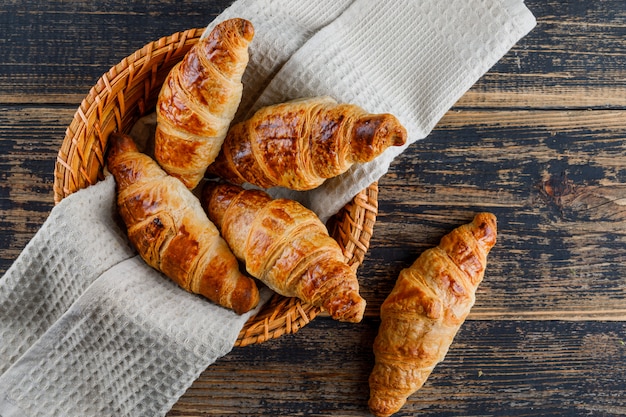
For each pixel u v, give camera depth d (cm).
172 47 52
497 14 55
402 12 55
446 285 58
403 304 58
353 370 61
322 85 53
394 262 61
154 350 51
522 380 62
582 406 63
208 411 61
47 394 52
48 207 59
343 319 50
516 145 62
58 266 51
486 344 62
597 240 62
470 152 61
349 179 53
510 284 62
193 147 51
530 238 62
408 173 61
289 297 53
